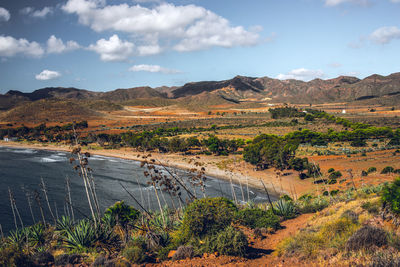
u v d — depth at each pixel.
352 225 11.02
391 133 100.62
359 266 7.40
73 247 13.12
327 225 11.31
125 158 101.56
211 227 12.02
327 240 10.15
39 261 10.33
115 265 9.63
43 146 135.00
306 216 18.91
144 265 10.30
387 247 8.34
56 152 117.31
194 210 12.45
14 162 88.88
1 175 68.25
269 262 9.67
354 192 27.44
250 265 9.55
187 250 10.70
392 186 12.13
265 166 76.62
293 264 8.95
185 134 144.25
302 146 97.62
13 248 10.19
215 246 10.80
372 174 50.66
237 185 61.69
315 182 55.62
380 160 64.56
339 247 9.16
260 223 15.26
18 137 164.38
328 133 111.38
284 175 66.25
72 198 49.03
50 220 37.59
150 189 56.69
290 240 11.02
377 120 170.00
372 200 14.73
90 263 10.27
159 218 17.30
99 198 49.38
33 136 166.00
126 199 49.16
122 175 70.75
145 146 116.31
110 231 14.88
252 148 76.56
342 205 17.38
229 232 11.02
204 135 137.12
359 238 8.68
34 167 80.06
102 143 129.75
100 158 102.44
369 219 11.67
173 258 10.63
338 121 151.00
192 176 22.94
